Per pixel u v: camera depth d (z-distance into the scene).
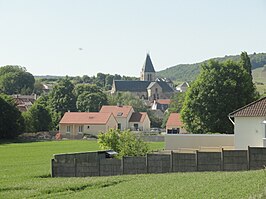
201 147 56.06
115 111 174.62
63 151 89.50
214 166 39.25
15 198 31.83
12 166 59.38
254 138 52.81
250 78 84.56
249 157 38.62
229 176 32.69
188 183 31.39
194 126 84.50
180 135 57.78
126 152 48.91
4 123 130.25
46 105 181.12
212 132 83.00
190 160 39.69
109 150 51.34
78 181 37.53
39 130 150.62
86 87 191.75
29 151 90.12
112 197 29.06
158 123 196.50
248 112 53.12
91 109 186.00
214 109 82.81
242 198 24.38
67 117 157.88
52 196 31.72
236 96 82.56
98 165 42.22
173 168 40.06
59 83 185.12
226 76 83.38
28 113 148.50
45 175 44.75
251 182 28.86
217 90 82.75
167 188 30.16
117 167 41.62
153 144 98.75
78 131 155.75
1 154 82.81
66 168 43.34
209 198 25.30
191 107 84.38
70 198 30.30
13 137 133.25
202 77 84.06
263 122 52.25
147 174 39.50
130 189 31.33
